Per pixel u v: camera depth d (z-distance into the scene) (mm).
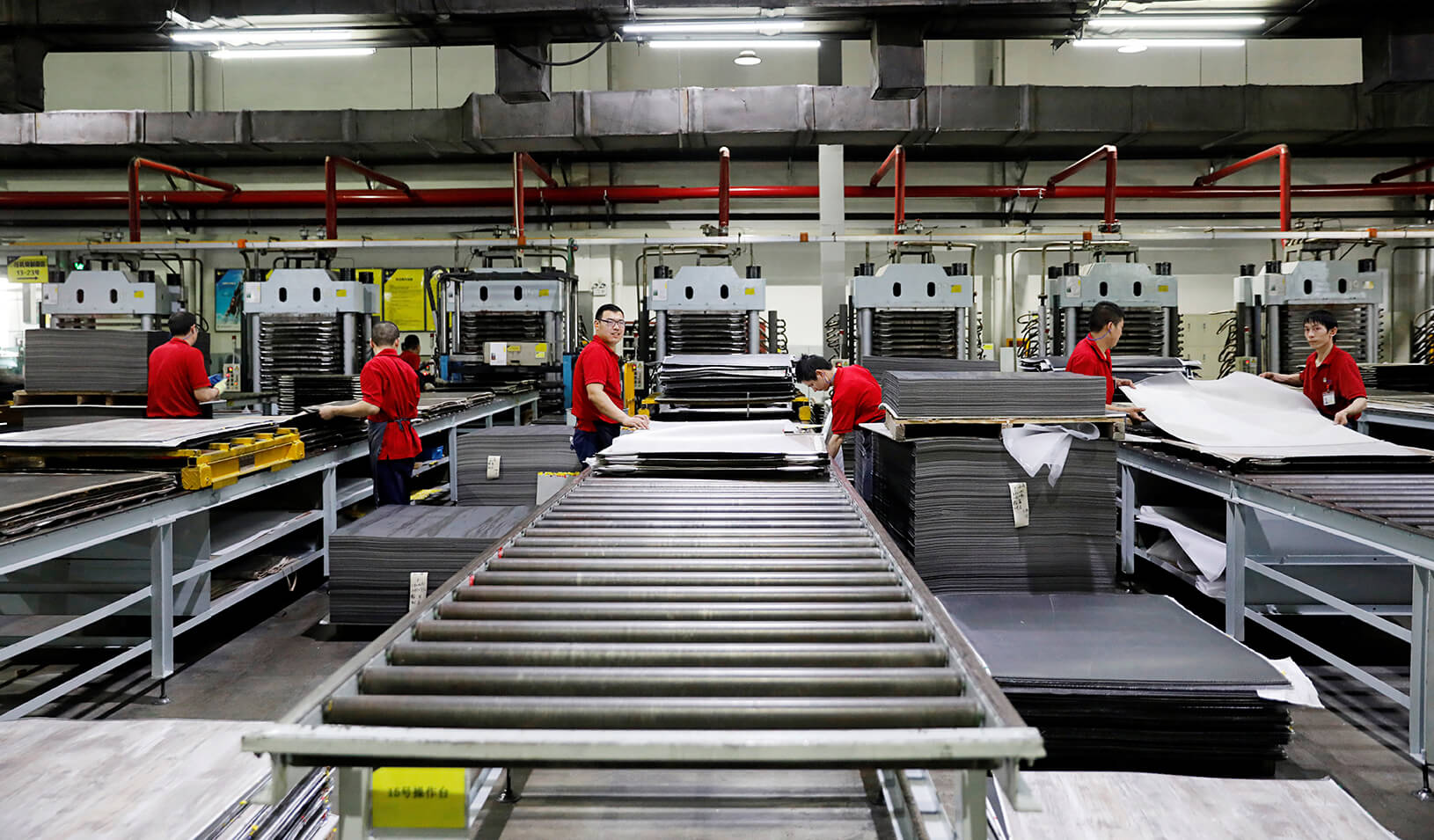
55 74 8680
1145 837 1370
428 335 8688
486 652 1103
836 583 1419
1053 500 2695
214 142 7520
